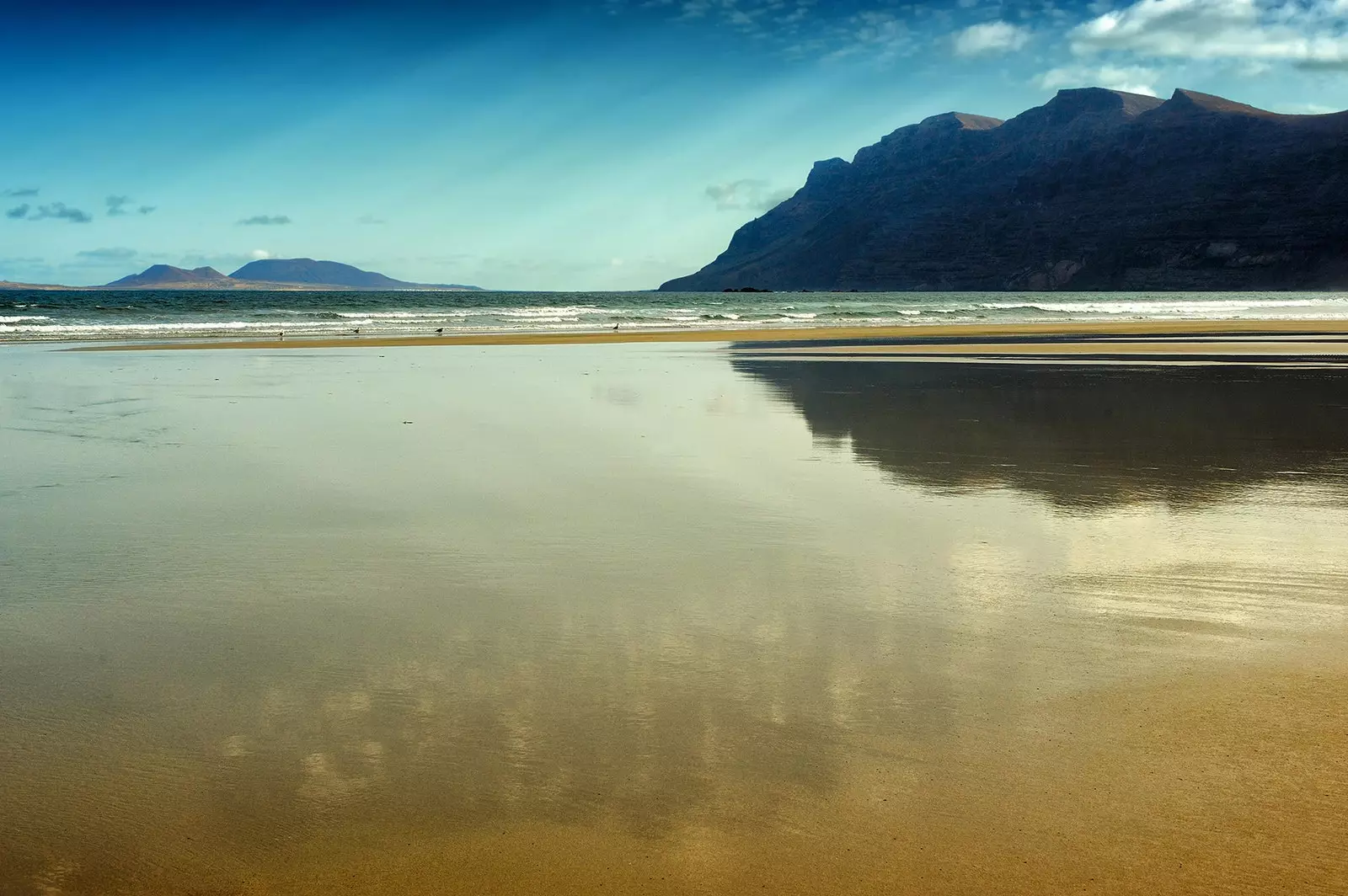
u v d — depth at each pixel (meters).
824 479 9.30
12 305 72.06
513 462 10.27
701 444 11.50
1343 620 5.16
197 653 4.75
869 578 5.98
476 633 4.99
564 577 6.02
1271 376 19.92
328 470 9.84
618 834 3.17
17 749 3.77
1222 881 2.92
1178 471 9.71
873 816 3.26
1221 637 4.91
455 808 3.31
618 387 18.41
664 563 6.33
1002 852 3.07
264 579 6.00
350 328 44.28
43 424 13.36
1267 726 3.90
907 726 3.90
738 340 36.53
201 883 2.95
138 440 11.93
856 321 56.50
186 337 38.59
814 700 4.14
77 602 5.58
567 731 3.85
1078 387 18.08
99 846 3.13
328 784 3.47
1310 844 3.10
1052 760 3.63
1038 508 8.01
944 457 10.55
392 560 6.44
